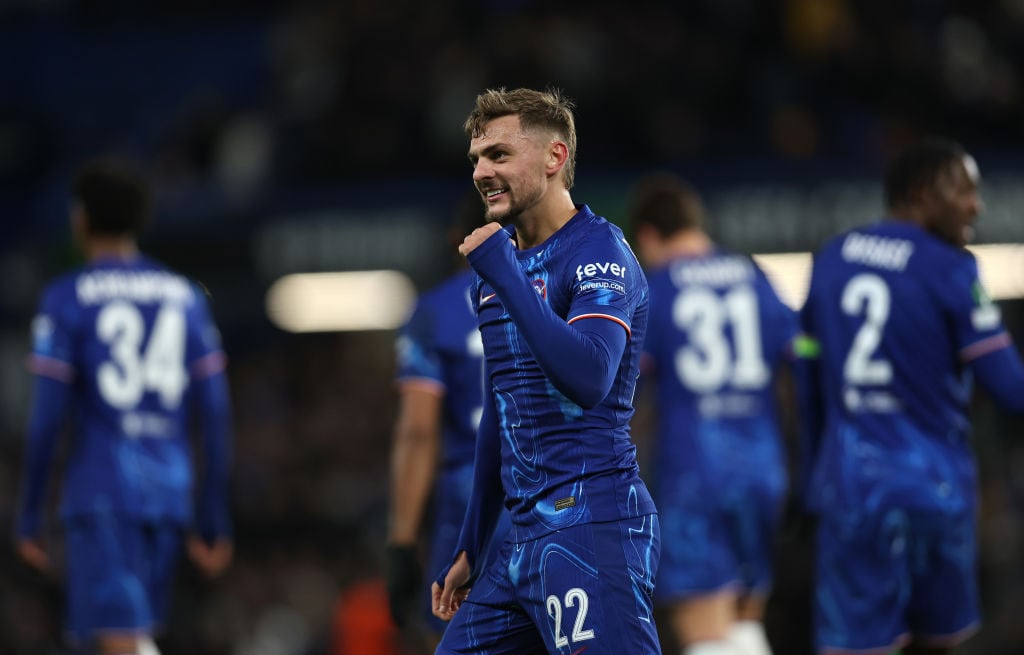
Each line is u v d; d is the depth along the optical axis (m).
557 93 13.09
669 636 32.19
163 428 21.48
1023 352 47.44
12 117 64.19
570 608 12.55
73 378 21.12
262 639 37.69
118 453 20.97
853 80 55.50
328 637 37.84
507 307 11.91
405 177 50.84
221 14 67.19
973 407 41.25
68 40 66.62
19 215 59.97
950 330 17.92
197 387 21.97
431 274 46.75
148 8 67.31
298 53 56.84
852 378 18.31
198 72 65.62
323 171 51.72
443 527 19.53
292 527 44.56
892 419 18.06
